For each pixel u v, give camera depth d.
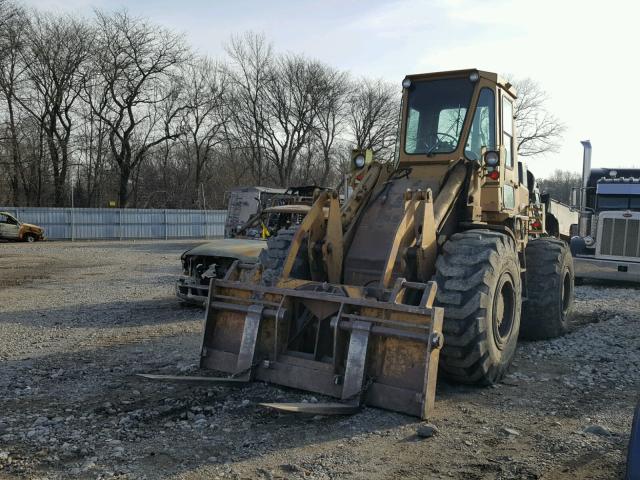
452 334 5.05
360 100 48.19
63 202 38.69
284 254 6.15
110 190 42.81
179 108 41.06
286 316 5.19
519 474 3.72
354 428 4.42
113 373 5.92
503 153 6.44
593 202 15.35
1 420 4.57
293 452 4.02
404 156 6.54
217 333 5.59
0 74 34.72
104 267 17.61
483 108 6.46
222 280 5.68
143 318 9.03
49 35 37.00
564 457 3.98
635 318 9.13
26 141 37.47
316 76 45.16
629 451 2.96
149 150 41.56
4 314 9.46
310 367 4.99
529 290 7.37
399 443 4.18
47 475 3.67
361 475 3.70
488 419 4.68
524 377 5.84
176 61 39.28
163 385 5.48
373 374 4.72
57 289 12.60
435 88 6.60
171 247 27.34
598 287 13.45
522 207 7.52
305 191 19.22
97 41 37.66
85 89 38.19
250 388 5.18
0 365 6.23
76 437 4.24
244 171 48.00
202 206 43.88
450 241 5.45
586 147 14.83
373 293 5.06
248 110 44.56
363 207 6.12
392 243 5.13
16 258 20.69
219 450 4.05
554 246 7.57
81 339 7.53
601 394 5.36
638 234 13.02
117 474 3.68
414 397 4.52
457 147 6.26
